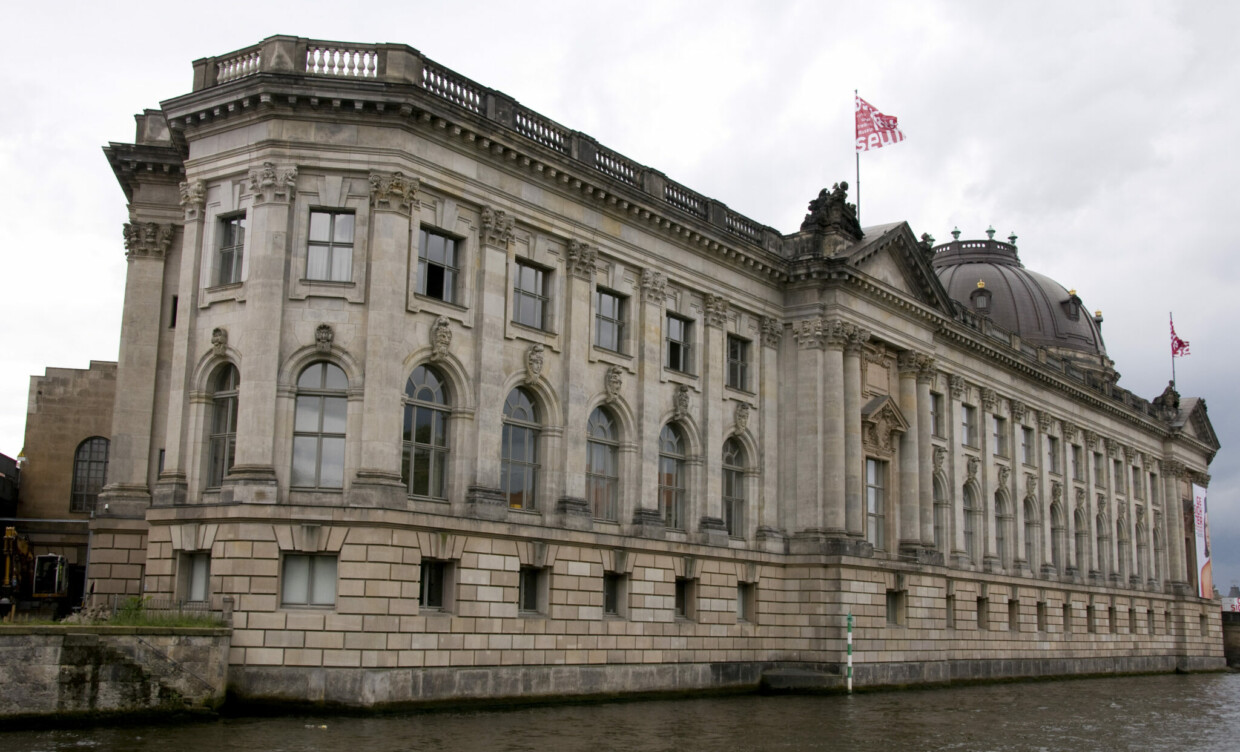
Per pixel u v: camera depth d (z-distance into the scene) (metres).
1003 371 82.88
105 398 67.44
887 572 63.03
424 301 44.06
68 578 64.12
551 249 50.03
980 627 75.62
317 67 43.44
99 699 34.53
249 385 41.69
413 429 43.97
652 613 52.16
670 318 56.78
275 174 42.81
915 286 69.38
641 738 36.00
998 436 83.06
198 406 43.59
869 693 58.91
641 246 54.16
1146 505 106.62
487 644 44.25
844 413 61.41
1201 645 110.81
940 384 74.56
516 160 47.75
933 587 67.81
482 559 44.50
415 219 43.94
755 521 59.47
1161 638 104.12
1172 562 109.62
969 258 116.06
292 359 42.12
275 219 42.59
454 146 45.47
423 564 43.00
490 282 46.66
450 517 43.06
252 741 31.91
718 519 56.88
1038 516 86.44
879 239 64.31
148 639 35.97
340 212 43.34
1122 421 102.75
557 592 47.62
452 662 42.78
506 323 47.34
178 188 51.75
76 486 66.62
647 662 51.50
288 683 39.50
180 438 43.53
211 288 43.91
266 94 42.41
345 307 42.53
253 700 39.28
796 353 62.25
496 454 46.09
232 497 41.06
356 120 43.22
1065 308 111.56
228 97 43.22
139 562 48.12
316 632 39.84
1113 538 98.94
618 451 52.88
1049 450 90.38
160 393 50.38
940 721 45.22
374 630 40.16
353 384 42.16
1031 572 84.06
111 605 46.31
